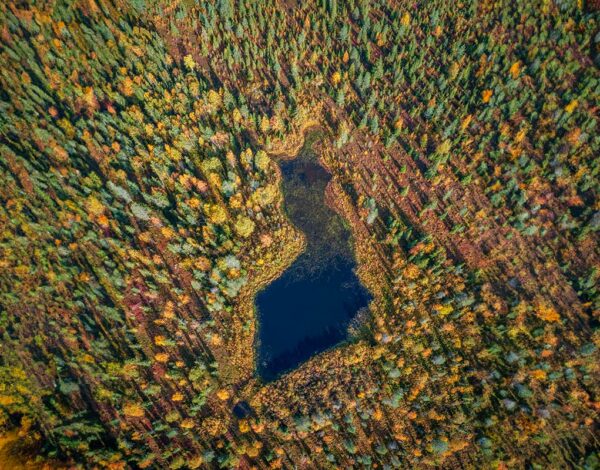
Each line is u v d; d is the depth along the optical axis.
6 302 66.25
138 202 76.38
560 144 71.38
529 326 64.06
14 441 56.09
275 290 79.12
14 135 76.38
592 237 66.75
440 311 66.56
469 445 59.09
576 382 59.69
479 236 72.81
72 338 64.25
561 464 55.84
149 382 65.38
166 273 72.00
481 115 76.88
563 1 76.81
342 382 67.56
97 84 81.62
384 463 59.81
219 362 70.06
